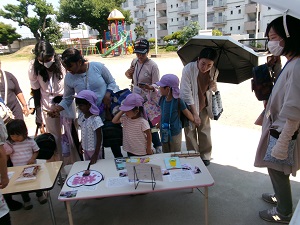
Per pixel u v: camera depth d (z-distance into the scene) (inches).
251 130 200.5
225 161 154.7
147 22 1702.8
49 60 123.9
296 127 77.1
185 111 121.5
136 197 123.0
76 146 132.0
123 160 108.6
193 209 112.9
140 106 110.5
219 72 147.3
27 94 344.8
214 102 136.9
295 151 85.1
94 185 91.4
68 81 119.3
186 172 96.1
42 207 120.3
